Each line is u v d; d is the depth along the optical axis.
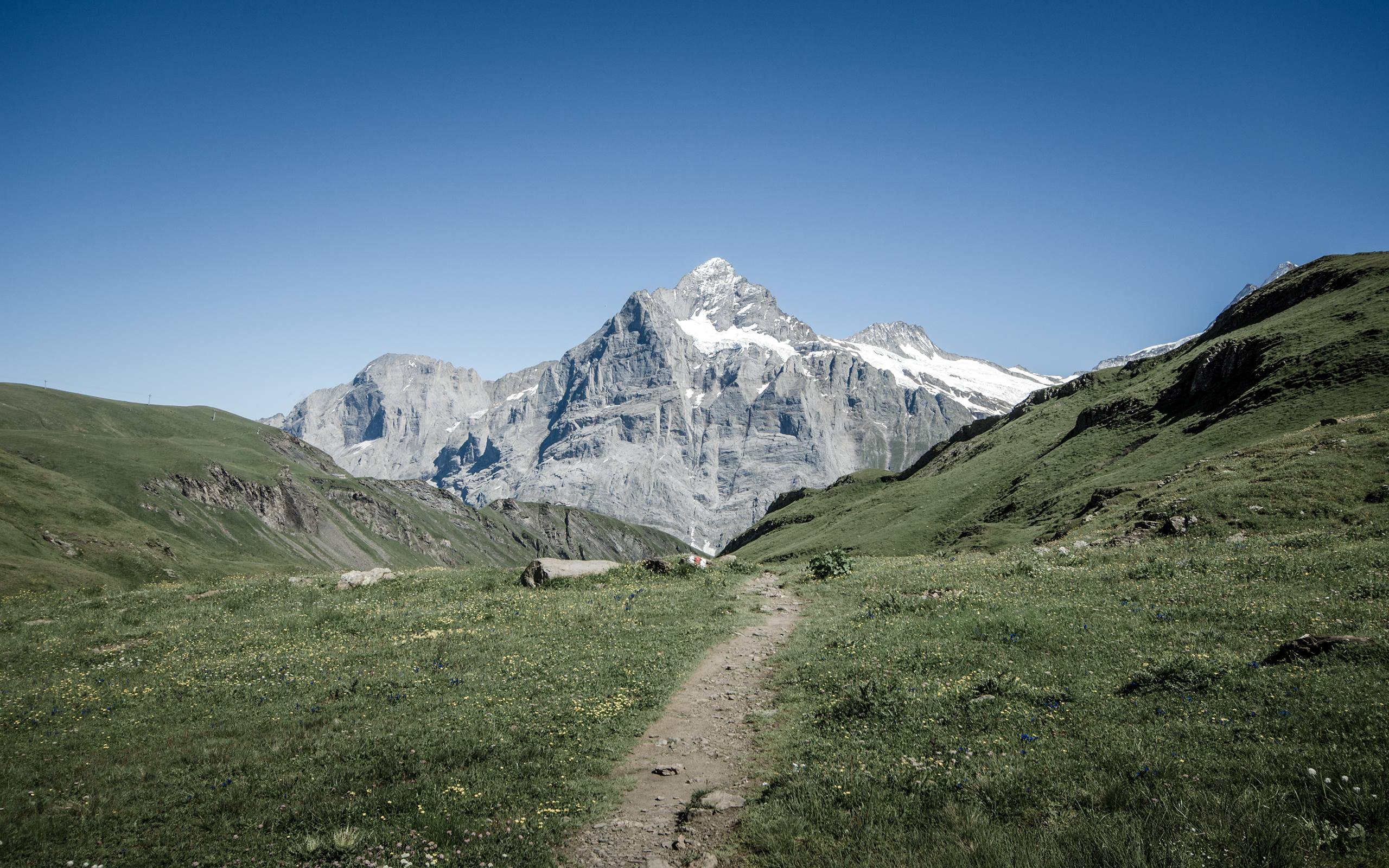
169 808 12.38
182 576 141.00
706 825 11.11
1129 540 38.53
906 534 128.50
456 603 30.92
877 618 24.22
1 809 12.38
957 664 17.50
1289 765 9.98
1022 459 143.62
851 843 9.84
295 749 15.02
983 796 10.58
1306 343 91.12
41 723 17.64
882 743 13.28
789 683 18.34
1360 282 103.88
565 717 16.38
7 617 29.72
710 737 15.21
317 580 36.91
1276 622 17.06
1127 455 103.50
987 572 30.77
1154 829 8.84
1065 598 23.30
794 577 38.34
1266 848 8.16
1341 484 42.59
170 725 17.34
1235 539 32.44
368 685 19.45
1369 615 16.12
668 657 21.45
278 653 23.83
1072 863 8.50
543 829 11.17
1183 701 12.99
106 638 26.52
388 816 11.62
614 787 12.88
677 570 36.44
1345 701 11.58
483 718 16.42
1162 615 19.28
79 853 10.88
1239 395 93.25
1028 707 13.97
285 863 10.37
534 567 35.47
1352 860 7.85
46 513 138.12
